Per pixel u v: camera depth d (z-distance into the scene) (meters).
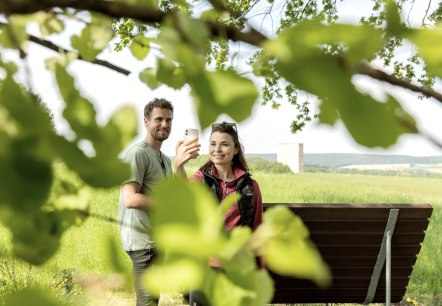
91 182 0.33
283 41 0.29
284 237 0.30
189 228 0.24
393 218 4.85
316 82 0.28
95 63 0.53
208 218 0.25
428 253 9.68
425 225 4.94
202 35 0.35
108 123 0.34
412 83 0.30
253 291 0.31
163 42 0.35
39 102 0.35
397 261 5.16
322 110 0.29
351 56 0.28
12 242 0.45
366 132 0.28
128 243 4.05
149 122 4.40
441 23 0.29
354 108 0.28
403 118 0.28
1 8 0.33
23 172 0.33
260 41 0.32
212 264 0.29
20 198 0.33
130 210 4.08
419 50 0.28
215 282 0.31
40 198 0.33
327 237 4.96
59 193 0.45
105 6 0.35
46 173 0.33
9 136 0.33
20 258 0.46
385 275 5.23
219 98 0.32
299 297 5.29
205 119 0.33
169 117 4.39
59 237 0.46
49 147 0.33
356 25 0.28
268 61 0.31
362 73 0.29
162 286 0.24
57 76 0.36
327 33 0.28
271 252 0.30
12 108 0.34
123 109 0.35
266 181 19.70
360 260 5.08
